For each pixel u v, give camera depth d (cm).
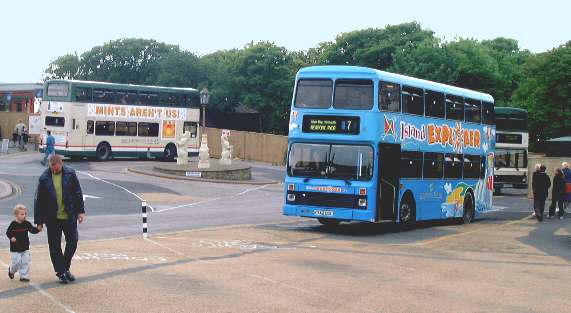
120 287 1120
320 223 2444
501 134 4406
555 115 7006
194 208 2848
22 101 8281
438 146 2423
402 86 2191
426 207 2347
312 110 2119
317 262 1490
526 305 1133
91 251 1502
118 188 3444
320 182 2095
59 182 1131
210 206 2980
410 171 2242
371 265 1488
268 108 8512
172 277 1226
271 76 8562
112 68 9438
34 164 4503
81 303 997
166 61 8781
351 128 2070
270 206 3078
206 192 3644
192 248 1616
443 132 2459
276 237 1948
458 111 2586
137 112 5250
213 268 1340
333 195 2080
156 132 5381
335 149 2095
